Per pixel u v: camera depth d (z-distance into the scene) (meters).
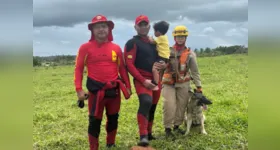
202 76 19.45
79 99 5.23
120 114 8.98
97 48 5.30
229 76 18.70
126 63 5.58
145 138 5.35
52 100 13.04
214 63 28.61
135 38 5.69
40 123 8.34
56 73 27.62
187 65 6.47
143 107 5.44
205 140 6.12
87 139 6.71
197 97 6.36
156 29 5.84
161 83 6.11
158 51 5.77
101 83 5.24
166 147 5.79
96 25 5.24
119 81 5.36
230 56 34.56
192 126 6.68
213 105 9.67
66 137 6.85
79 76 5.26
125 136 6.81
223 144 5.91
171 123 6.43
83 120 8.68
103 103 5.33
